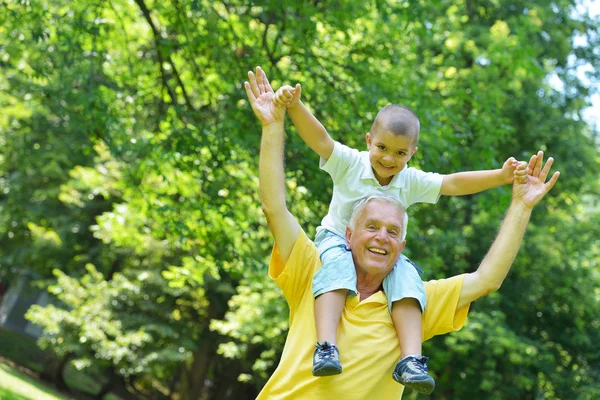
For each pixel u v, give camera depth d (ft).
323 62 38.99
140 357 72.08
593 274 60.39
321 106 36.99
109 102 37.88
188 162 36.19
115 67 41.52
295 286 11.11
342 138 36.06
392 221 10.85
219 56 37.17
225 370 89.81
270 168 10.92
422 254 48.83
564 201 62.28
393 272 11.12
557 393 56.95
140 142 37.14
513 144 60.18
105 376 92.68
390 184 12.69
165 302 76.02
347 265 10.88
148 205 38.11
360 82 37.70
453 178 12.66
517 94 57.36
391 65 41.24
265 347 76.23
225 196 36.91
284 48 39.73
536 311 60.34
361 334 10.68
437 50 54.75
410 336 10.77
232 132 35.83
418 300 10.91
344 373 10.50
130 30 42.16
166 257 72.74
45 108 65.72
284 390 10.68
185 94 38.14
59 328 70.54
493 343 50.70
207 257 39.52
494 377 53.78
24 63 40.06
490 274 11.25
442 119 41.45
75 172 60.49
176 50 38.17
